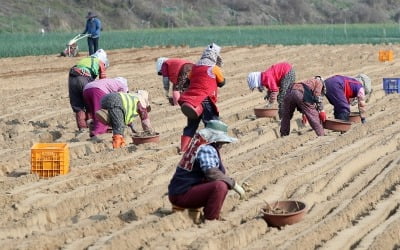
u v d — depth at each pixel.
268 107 31.31
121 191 20.64
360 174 22.52
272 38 86.94
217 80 23.64
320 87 26.69
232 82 44.06
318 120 26.84
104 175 22.20
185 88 26.55
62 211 18.97
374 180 21.59
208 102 23.62
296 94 26.56
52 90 41.19
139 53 64.25
